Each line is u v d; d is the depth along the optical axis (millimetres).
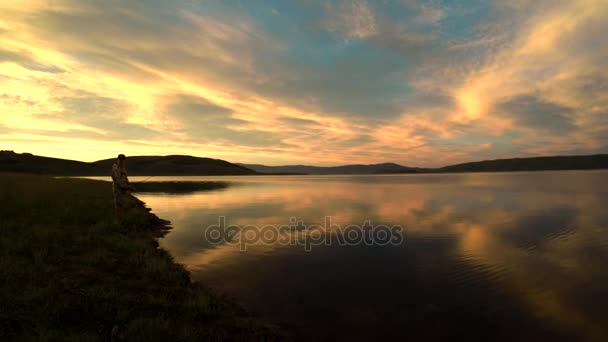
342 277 7727
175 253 9805
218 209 20969
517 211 18844
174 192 38688
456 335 5117
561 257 9367
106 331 4410
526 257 9414
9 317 4367
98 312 4879
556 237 11938
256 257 9430
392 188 45250
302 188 47438
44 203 15211
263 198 29500
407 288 7070
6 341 3828
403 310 5992
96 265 7289
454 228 13852
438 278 7691
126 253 8570
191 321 5125
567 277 7703
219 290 6820
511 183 56594
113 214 14234
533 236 12148
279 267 8500
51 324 4371
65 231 10039
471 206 21609
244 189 45312
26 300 4930
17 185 22109
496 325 5445
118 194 12320
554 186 44188
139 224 13219
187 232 13078
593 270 8172
